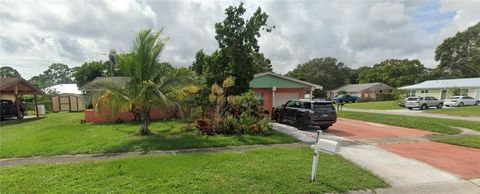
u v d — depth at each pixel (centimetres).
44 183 548
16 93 2053
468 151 930
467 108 2750
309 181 575
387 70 7381
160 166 654
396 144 1049
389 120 1733
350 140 1127
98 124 1505
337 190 542
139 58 1116
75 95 2908
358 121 1859
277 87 1975
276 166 668
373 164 735
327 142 559
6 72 6812
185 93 1156
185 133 1170
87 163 689
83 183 548
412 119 1748
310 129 1411
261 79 1947
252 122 1202
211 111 1419
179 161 698
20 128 1485
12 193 498
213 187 532
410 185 585
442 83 4219
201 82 1441
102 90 1092
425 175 651
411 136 1234
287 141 1044
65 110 2892
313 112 1323
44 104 2794
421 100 3044
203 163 681
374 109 3147
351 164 717
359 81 8469
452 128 1434
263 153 801
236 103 1288
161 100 1083
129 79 1151
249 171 623
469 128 1498
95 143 946
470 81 3953
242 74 1446
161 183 548
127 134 1147
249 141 1014
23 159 766
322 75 7294
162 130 1252
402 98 3859
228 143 972
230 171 621
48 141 991
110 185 538
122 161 702
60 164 691
